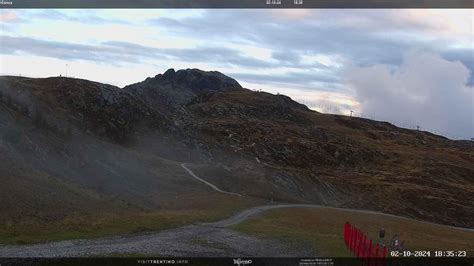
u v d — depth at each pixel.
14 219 36.78
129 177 99.06
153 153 155.25
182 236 38.84
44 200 45.66
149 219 46.50
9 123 78.56
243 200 97.44
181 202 87.38
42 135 85.88
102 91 169.12
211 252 32.66
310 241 41.06
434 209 171.88
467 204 183.12
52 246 29.50
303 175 160.25
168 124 180.25
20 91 131.50
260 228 50.78
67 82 168.88
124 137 155.25
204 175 128.88
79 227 37.03
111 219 42.88
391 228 80.62
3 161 56.88
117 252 29.23
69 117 138.62
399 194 179.88
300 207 102.44
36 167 67.12
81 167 83.62
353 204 155.50
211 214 63.16
